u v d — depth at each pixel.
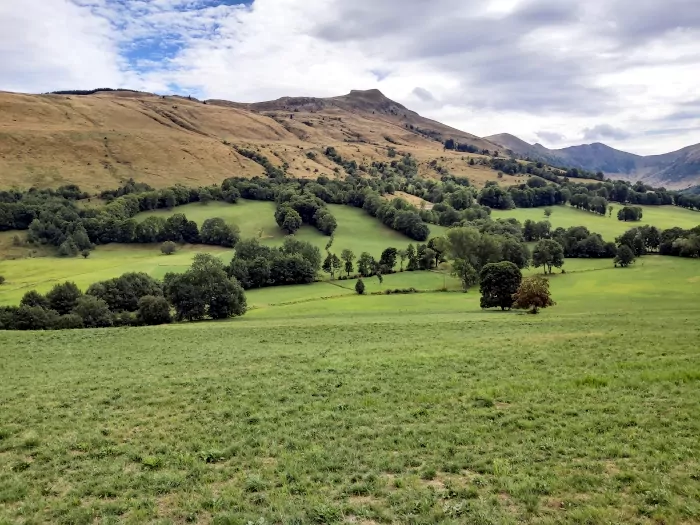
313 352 34.56
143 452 16.53
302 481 13.80
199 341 43.25
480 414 18.75
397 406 20.33
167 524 11.77
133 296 92.62
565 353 29.00
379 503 12.44
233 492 13.27
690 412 17.31
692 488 12.06
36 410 21.69
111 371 30.47
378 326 50.00
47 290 100.06
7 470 15.46
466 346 34.00
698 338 32.25
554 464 14.14
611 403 18.91
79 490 13.81
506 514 11.48
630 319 49.06
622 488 12.52
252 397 22.58
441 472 14.23
